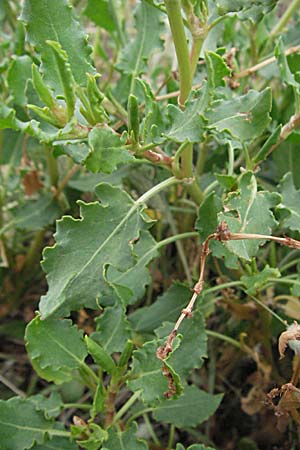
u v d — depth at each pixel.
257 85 0.42
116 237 0.28
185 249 0.42
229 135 0.29
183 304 0.34
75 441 0.31
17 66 0.33
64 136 0.26
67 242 0.28
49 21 0.27
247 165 0.31
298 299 0.35
